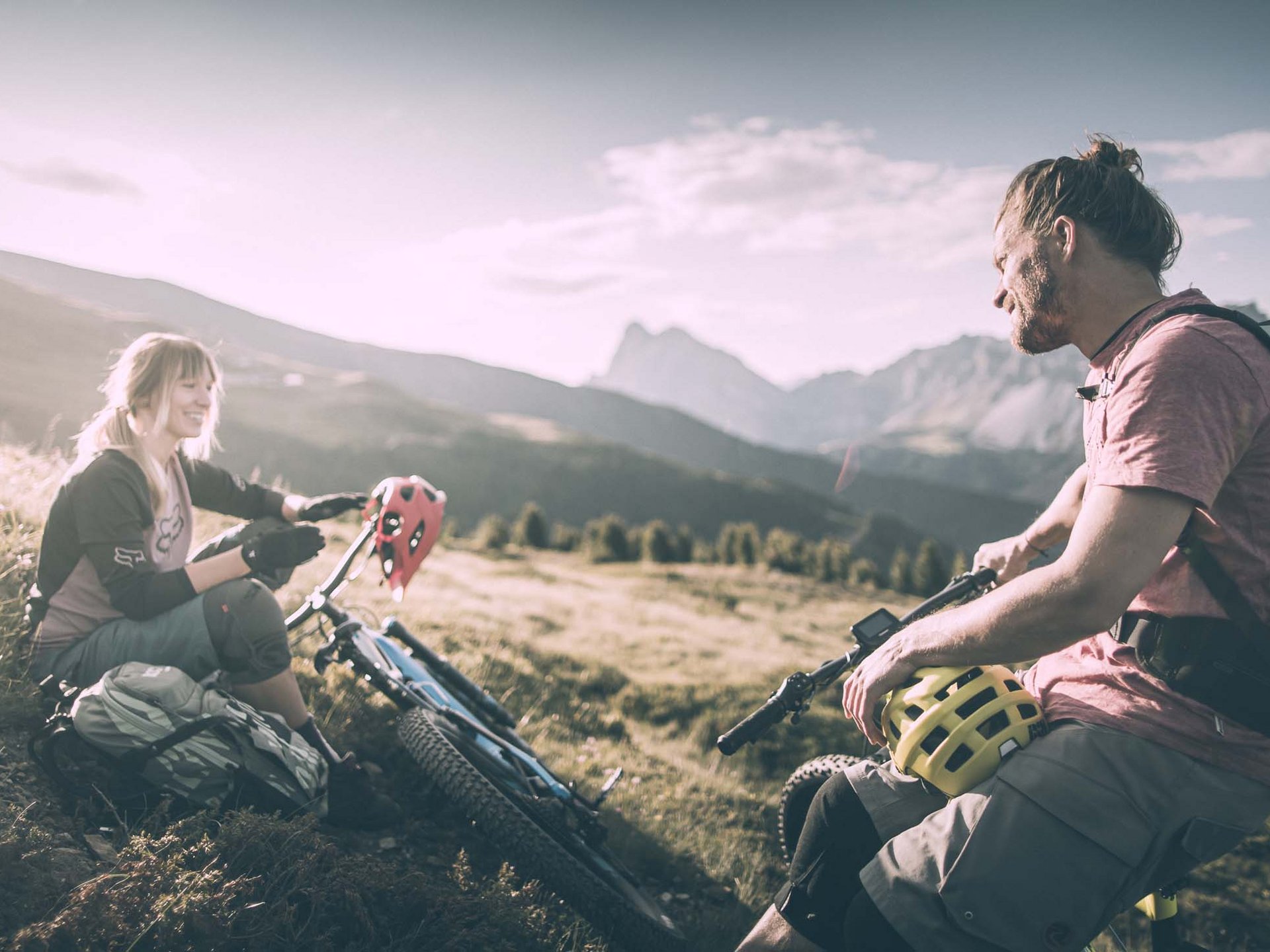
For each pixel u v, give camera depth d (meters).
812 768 2.75
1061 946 1.90
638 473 190.12
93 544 3.04
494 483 175.00
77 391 123.62
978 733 2.04
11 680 3.34
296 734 3.21
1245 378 1.77
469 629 8.02
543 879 2.96
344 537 11.67
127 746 2.83
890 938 2.04
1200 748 1.87
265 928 2.42
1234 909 4.95
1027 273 2.10
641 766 5.55
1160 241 2.03
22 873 2.39
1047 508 2.60
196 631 3.08
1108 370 2.01
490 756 3.51
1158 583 1.92
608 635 10.82
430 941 2.66
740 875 4.32
